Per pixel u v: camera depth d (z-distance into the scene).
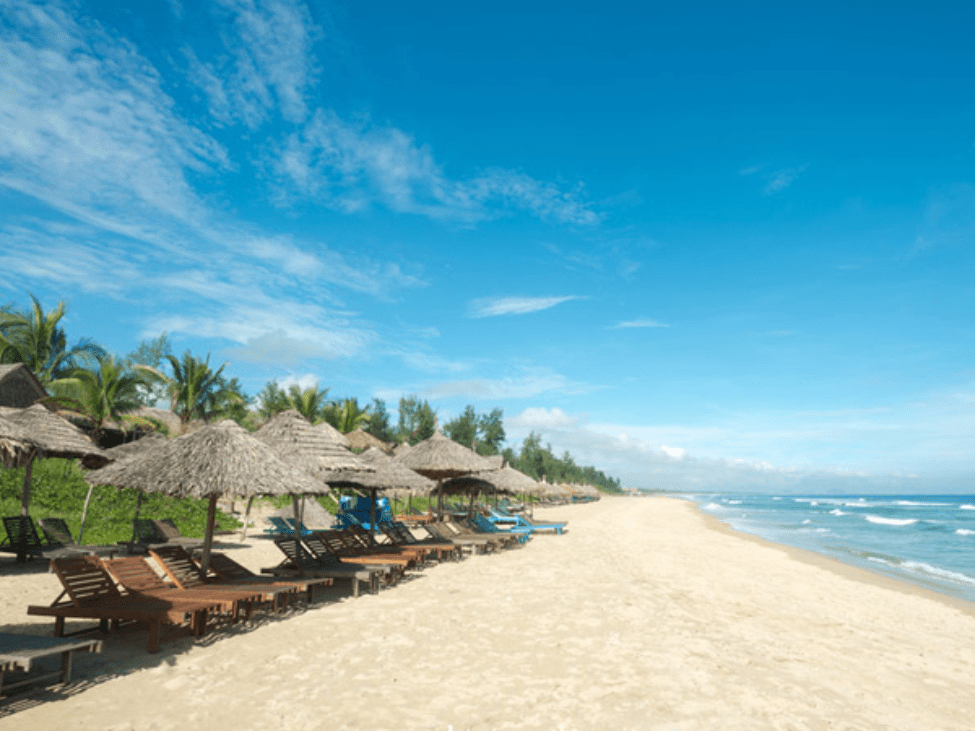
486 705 5.82
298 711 5.43
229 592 8.09
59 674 5.83
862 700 6.67
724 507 94.19
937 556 26.14
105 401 27.28
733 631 9.44
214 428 8.77
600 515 47.22
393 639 7.91
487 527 20.39
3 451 10.15
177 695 5.61
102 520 16.92
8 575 10.55
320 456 11.73
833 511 79.75
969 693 7.27
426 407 62.25
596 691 6.33
